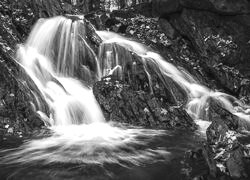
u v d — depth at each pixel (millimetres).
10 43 11516
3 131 8195
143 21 17453
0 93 8719
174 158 7000
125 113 9875
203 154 6727
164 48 15867
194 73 14641
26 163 6527
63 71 12453
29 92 9406
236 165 6188
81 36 13094
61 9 17734
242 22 15188
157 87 11680
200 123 10461
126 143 7973
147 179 5965
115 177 5992
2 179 5848
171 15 16922
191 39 16031
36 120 8781
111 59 12664
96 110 10078
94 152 7230
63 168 6312
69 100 10094
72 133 8586
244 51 15023
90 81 12141
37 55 12234
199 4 15469
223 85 14391
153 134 8852
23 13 14000
